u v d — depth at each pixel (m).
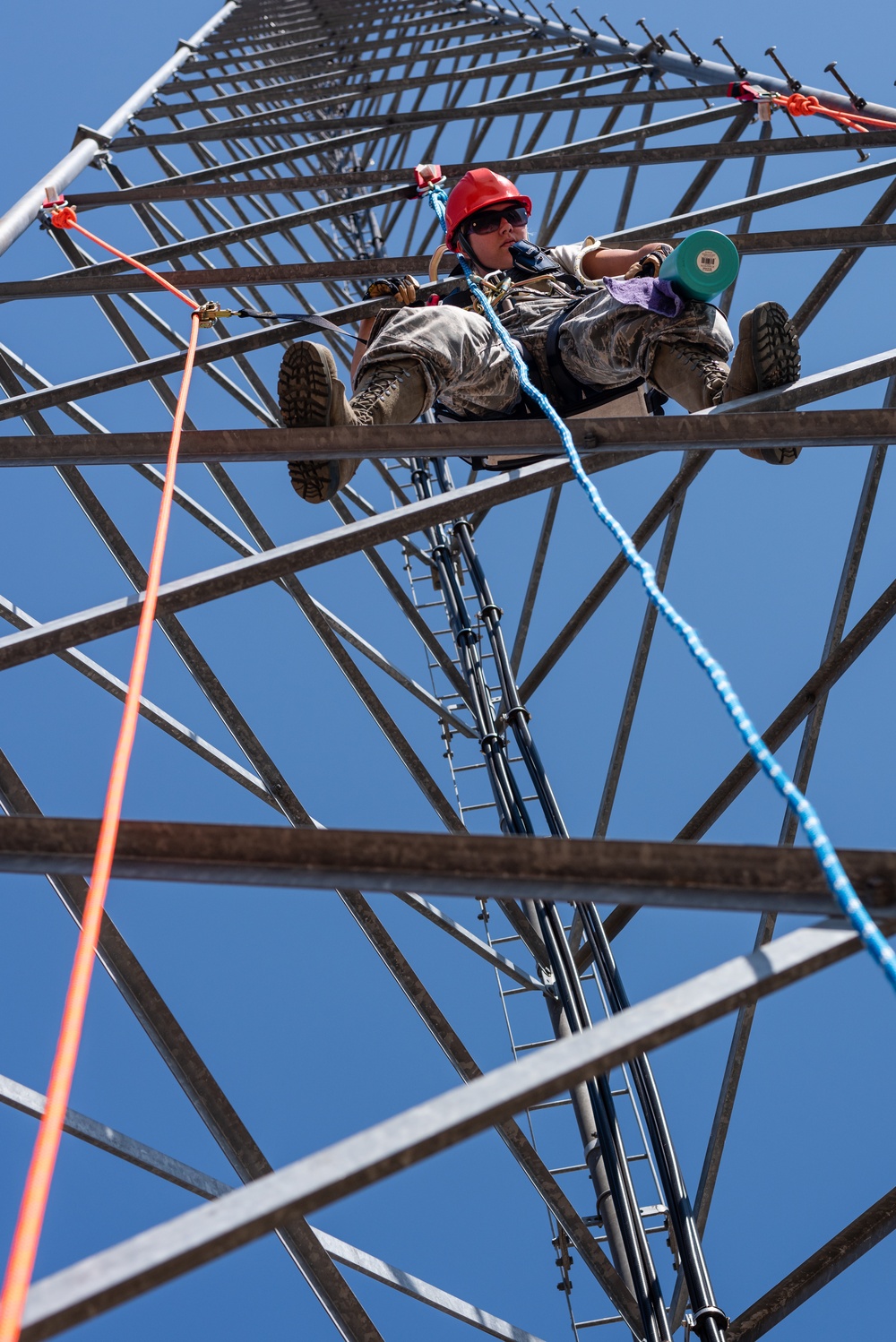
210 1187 3.91
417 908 6.27
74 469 5.54
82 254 7.57
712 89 8.66
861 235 5.42
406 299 5.13
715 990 1.75
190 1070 3.84
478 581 6.68
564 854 2.07
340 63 13.30
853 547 5.65
